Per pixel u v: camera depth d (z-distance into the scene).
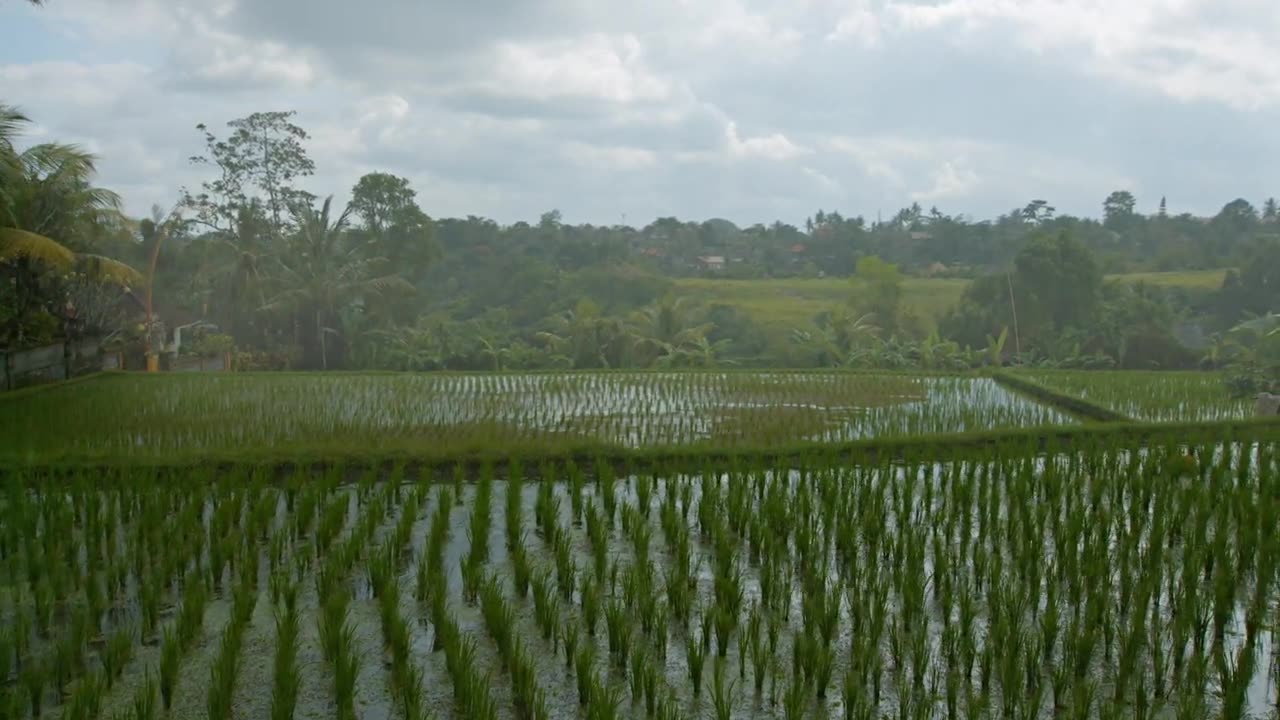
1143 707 5.76
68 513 9.33
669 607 7.60
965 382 22.75
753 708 6.12
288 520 9.42
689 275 63.41
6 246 19.36
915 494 11.18
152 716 5.64
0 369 19.48
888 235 68.12
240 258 31.39
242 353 31.05
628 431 15.36
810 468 11.70
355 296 32.19
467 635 7.06
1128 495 10.81
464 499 11.05
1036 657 6.27
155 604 7.24
